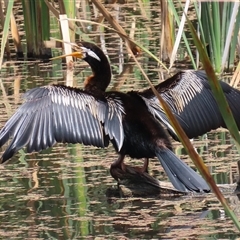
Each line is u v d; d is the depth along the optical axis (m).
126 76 16.44
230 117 6.20
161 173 10.70
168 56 17.27
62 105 9.12
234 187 9.97
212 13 15.68
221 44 15.92
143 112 9.73
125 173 10.23
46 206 9.56
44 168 11.04
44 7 18.06
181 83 10.16
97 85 11.00
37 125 8.80
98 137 9.23
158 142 9.48
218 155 11.31
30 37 18.38
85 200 9.75
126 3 22.95
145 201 9.73
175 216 9.08
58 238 8.45
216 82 6.15
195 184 8.99
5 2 19.27
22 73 17.20
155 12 21.91
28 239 8.44
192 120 9.94
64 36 16.48
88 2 21.77
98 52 10.96
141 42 18.83
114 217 9.10
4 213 9.35
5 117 13.33
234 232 8.46
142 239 8.32
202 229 8.58
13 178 10.66
